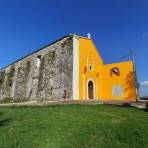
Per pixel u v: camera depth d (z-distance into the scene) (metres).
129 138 6.78
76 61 19.20
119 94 22.20
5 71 33.22
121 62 23.08
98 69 23.94
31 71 25.36
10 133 7.47
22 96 25.59
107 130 7.52
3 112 12.61
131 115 10.38
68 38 20.42
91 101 14.81
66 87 18.59
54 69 20.97
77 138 6.69
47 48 23.41
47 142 6.34
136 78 21.33
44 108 13.18
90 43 22.94
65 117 9.39
